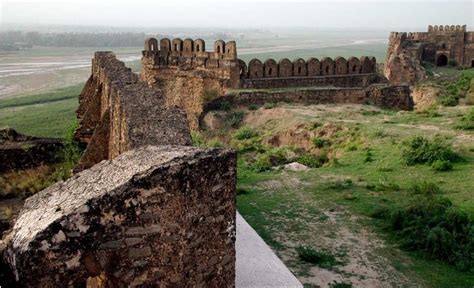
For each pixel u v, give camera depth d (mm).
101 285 5844
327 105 35719
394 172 18219
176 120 9008
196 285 6492
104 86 16859
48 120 46188
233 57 37844
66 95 66188
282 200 15648
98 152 13789
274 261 10023
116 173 6082
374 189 16312
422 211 13000
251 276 9203
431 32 67875
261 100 36000
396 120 27797
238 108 35531
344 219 13805
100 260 5621
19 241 5273
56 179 16016
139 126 8531
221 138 31250
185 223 6172
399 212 13141
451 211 12602
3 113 51562
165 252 6090
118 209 5621
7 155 16812
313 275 10430
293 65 40219
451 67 64688
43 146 17344
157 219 5918
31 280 5227
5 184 15633
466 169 17469
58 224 5297
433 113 28438
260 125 31688
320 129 26594
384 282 10211
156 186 5820
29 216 5781
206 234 6445
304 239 12406
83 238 5465
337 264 11008
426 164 18516
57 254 5320
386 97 37750
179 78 39938
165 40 42125
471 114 25188
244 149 26281
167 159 6031
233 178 6590
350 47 191000
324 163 22094
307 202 15391
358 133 24703
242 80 38344
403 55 59125
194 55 40844
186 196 6098
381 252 11664
